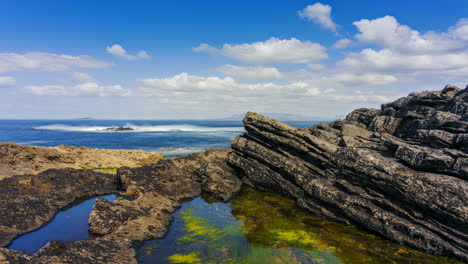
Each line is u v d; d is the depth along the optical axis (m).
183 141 66.62
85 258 9.50
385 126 23.42
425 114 21.75
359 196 14.80
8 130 121.50
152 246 11.66
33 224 13.10
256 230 13.52
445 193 12.09
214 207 17.09
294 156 20.09
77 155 29.22
